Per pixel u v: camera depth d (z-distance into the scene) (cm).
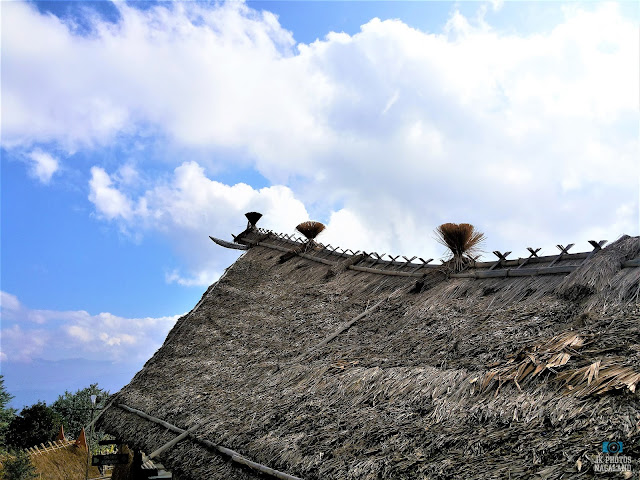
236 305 954
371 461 318
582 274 439
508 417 302
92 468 1741
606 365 300
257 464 396
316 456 356
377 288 739
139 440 623
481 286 560
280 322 780
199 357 795
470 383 356
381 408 385
